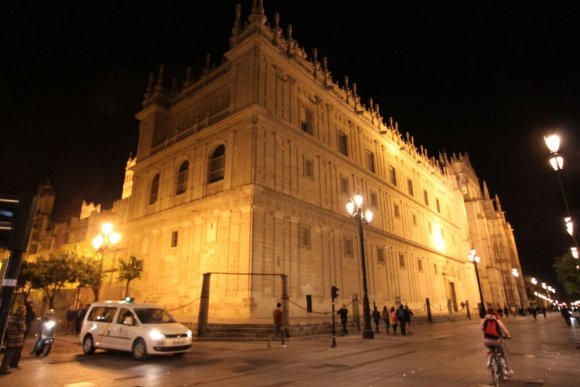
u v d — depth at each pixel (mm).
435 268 52219
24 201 7746
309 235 30672
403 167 51625
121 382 10094
